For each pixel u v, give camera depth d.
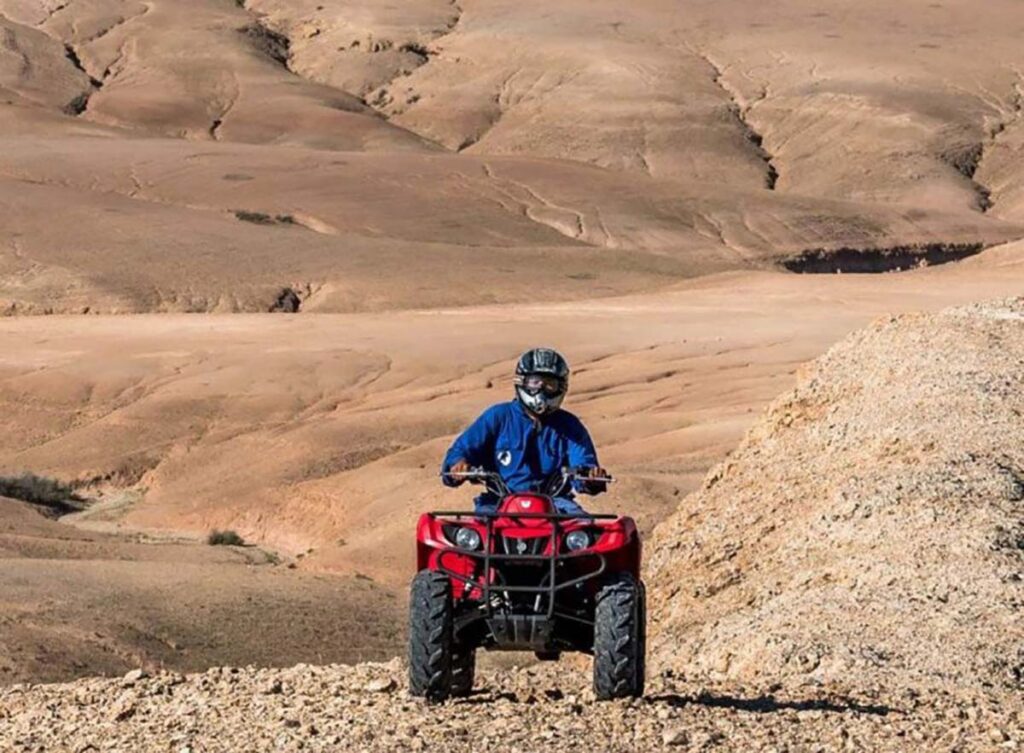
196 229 148.00
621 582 10.41
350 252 142.75
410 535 51.94
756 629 16.38
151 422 82.19
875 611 15.70
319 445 74.44
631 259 151.50
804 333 96.00
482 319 104.56
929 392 26.02
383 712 10.79
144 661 34.09
